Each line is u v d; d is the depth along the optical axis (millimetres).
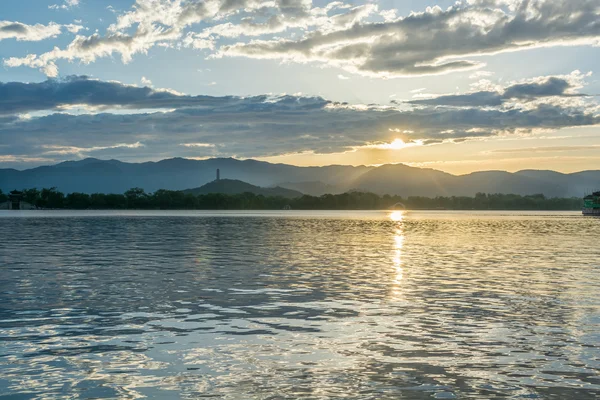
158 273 37531
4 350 17703
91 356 17078
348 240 74250
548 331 20359
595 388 14211
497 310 24453
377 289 30562
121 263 43875
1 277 35281
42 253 53031
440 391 13984
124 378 14977
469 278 35344
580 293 29172
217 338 19297
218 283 32719
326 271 38844
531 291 29953
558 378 14992
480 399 13453
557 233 96188
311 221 162000
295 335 19734
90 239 75062
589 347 18125
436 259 47906
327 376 15156
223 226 120750
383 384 14508
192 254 52062
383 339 19188
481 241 73625
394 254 52875
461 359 16766
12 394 13766
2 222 144125
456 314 23469
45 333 20016
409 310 24422
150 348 17984
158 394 13781
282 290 30109
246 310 24406
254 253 53406
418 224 141750
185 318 22656
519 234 92438
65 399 13438
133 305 25547
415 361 16547
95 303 26016
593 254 53438
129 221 154875
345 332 20203
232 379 14906
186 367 15961
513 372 15500
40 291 29562
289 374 15320
